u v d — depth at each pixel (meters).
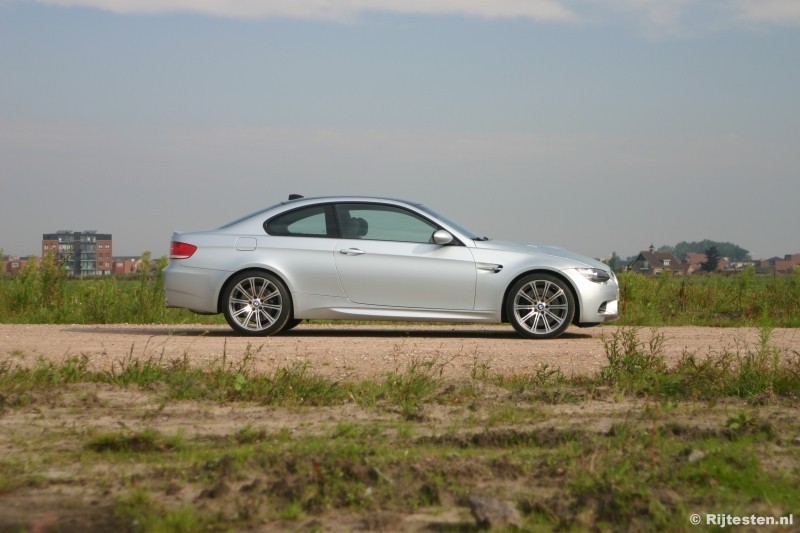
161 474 4.65
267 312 11.04
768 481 4.47
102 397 6.71
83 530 3.82
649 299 16.92
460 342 10.35
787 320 14.45
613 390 7.12
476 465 4.67
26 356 8.80
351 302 10.96
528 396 6.81
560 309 10.87
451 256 10.88
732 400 6.93
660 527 3.84
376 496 4.23
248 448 5.14
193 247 11.09
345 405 6.60
